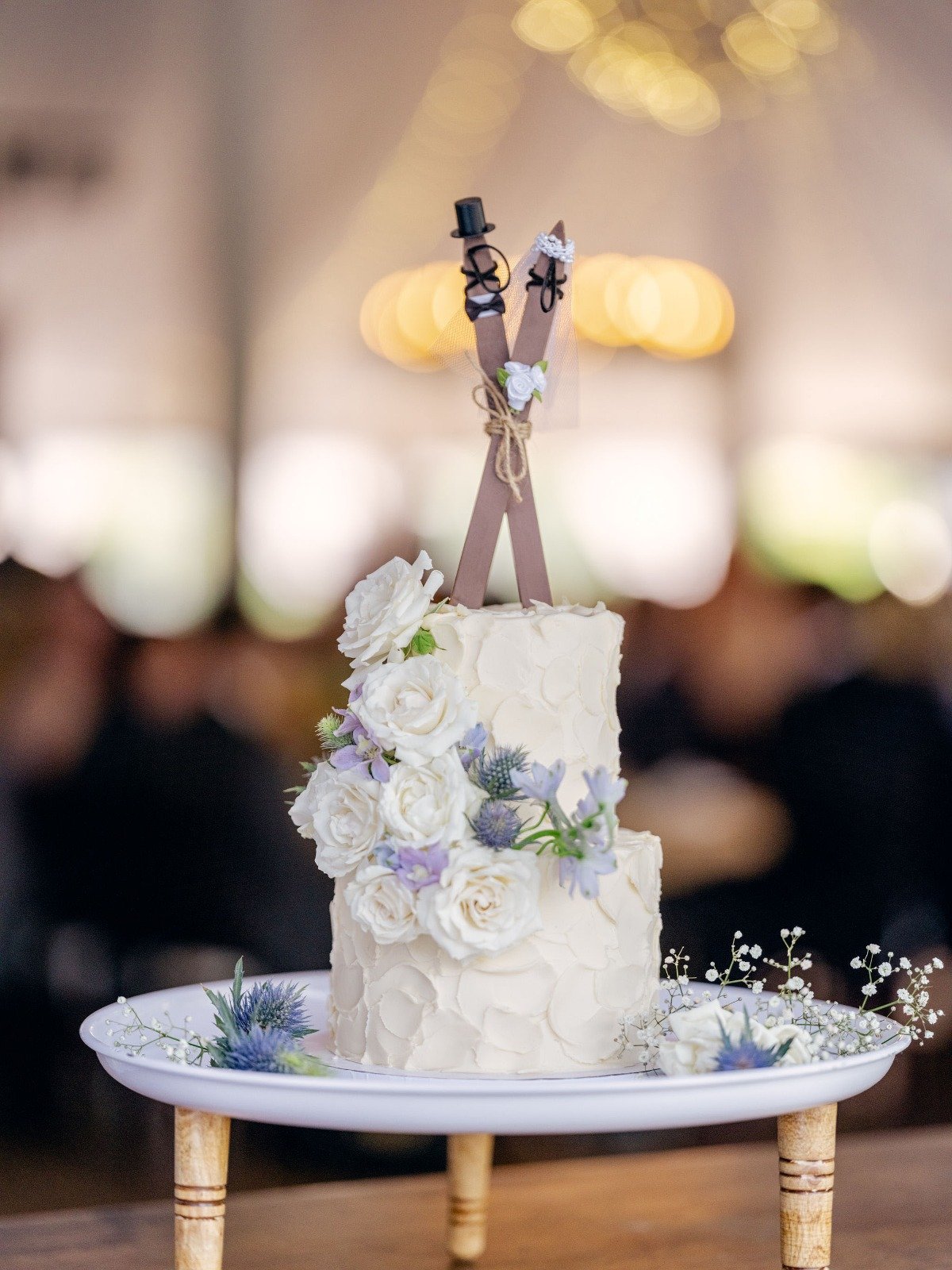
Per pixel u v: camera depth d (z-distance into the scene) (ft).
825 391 13.33
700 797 11.51
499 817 3.19
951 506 12.88
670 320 12.62
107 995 9.84
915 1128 9.48
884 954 10.93
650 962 3.49
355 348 11.98
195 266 11.69
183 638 11.14
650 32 11.93
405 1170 8.62
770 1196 4.93
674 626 12.24
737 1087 2.82
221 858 10.23
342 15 11.63
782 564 12.56
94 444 11.41
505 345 3.71
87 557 11.20
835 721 11.84
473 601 3.65
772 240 13.00
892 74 12.41
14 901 9.87
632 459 12.55
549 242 3.69
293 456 11.90
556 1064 3.26
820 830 11.47
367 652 3.42
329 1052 3.52
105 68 11.29
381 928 3.22
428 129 11.99
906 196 13.02
